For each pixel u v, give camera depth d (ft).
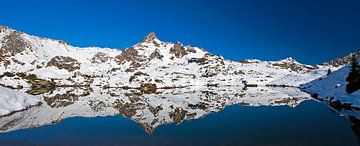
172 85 440.45
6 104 145.18
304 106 173.47
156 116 136.26
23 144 80.02
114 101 211.61
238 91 331.16
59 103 193.26
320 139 81.41
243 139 82.94
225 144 77.51
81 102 202.69
